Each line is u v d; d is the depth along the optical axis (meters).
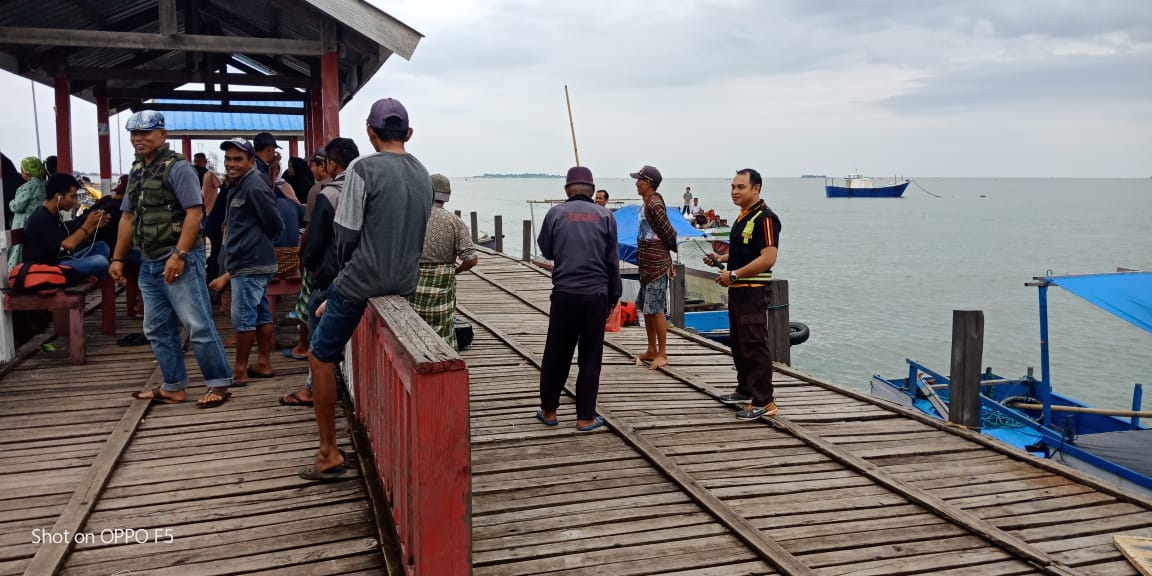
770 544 3.44
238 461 4.12
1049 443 8.02
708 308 16.08
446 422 2.38
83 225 6.48
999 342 23.48
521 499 3.93
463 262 4.98
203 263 5.02
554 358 5.08
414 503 2.55
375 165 3.26
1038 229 83.19
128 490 3.74
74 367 6.00
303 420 4.81
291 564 3.06
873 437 5.16
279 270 6.71
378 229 3.28
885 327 24.77
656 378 6.74
